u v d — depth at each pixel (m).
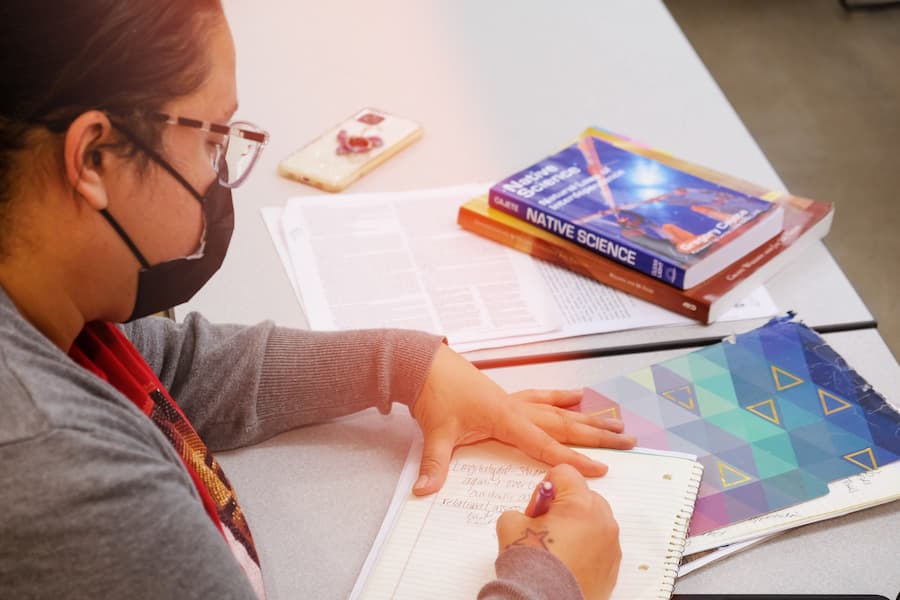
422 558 0.84
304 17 1.75
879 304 2.36
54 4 0.58
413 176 1.37
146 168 0.67
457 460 0.94
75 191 0.64
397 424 1.00
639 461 0.91
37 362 0.60
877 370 1.05
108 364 0.79
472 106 1.51
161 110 0.65
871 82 3.17
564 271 1.21
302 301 1.15
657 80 1.58
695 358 1.05
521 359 1.08
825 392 0.99
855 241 2.54
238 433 0.97
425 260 1.22
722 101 1.53
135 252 0.70
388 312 1.14
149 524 0.59
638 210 1.22
